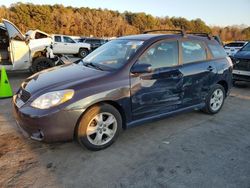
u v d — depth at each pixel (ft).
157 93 13.92
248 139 14.29
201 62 16.14
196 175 10.73
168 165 11.42
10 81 28.81
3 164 11.11
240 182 10.36
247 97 23.50
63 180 10.18
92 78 12.17
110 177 10.44
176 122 16.39
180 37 15.35
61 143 13.01
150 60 13.75
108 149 12.66
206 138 14.24
